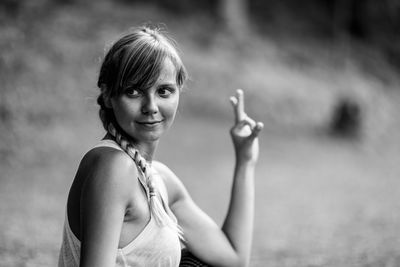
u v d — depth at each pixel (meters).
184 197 2.14
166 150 11.78
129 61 1.68
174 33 21.61
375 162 13.96
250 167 2.29
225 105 17.41
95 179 1.61
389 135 19.78
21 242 4.35
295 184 9.61
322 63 25.70
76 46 14.64
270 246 4.95
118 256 1.67
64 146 9.39
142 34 1.74
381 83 27.66
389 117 22.69
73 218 1.74
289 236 5.44
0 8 13.02
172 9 23.80
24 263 3.79
